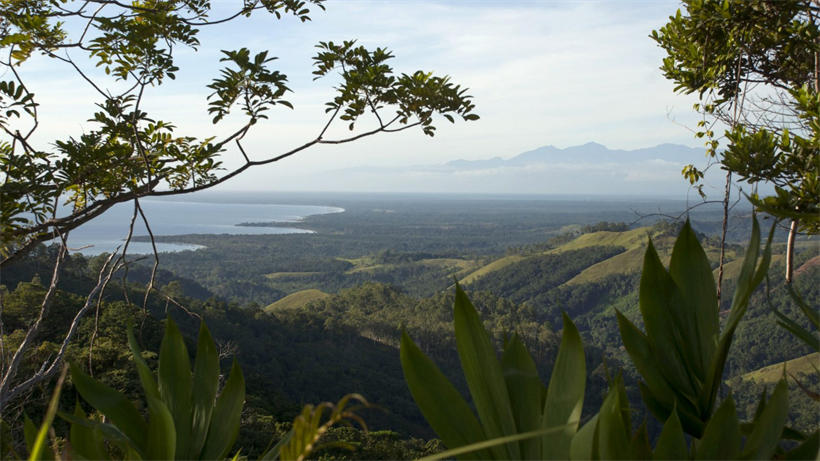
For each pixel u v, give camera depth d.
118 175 2.37
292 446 0.40
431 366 0.58
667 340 0.67
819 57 2.24
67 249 2.18
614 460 0.52
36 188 2.10
